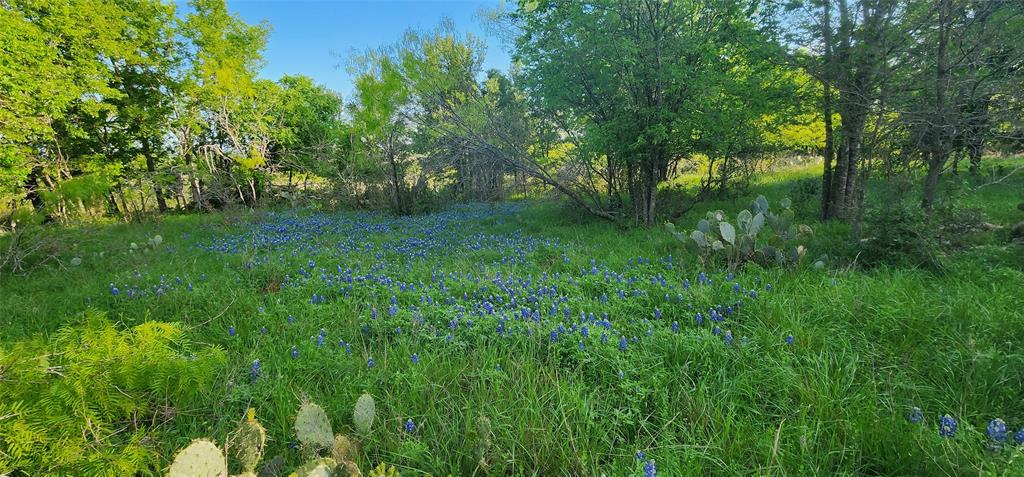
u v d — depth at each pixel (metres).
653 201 9.61
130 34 16.78
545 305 4.44
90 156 15.11
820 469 2.21
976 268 4.81
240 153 18.02
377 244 8.92
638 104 9.11
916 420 2.44
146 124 17.88
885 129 6.84
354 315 4.38
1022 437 2.18
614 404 2.85
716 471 2.24
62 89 12.28
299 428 2.25
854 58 7.04
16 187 12.02
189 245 9.12
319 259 7.37
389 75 11.05
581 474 2.21
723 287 4.65
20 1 12.41
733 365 3.14
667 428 2.58
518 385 2.98
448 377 3.14
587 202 11.77
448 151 11.60
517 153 10.69
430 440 2.51
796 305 4.07
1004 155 9.18
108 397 2.18
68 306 5.16
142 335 2.46
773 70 8.87
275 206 18.05
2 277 6.68
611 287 4.97
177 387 2.45
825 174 9.27
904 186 5.76
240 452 2.12
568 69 9.10
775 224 5.95
